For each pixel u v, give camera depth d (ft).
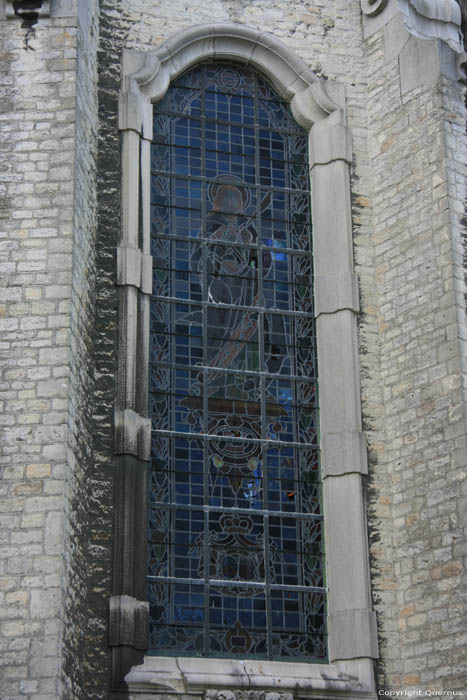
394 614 84.23
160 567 82.74
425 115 93.76
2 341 77.56
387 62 98.37
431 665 81.25
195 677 78.48
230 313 91.56
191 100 97.19
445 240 89.20
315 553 86.43
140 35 96.43
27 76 84.89
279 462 88.43
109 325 86.38
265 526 86.22
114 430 83.30
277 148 97.71
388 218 94.17
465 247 89.40
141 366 86.22
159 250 91.56
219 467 86.89
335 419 89.20
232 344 90.68
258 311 92.17
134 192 90.38
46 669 69.51
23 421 75.56
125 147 91.61
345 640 82.89
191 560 83.66
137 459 83.30
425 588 83.15
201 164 95.35
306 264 94.68
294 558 85.87
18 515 73.15
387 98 97.45
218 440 87.61
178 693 77.97
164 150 94.79
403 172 94.07
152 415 86.74
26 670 69.51
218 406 88.63
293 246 94.99
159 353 88.63
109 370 85.10
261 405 89.61
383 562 85.56
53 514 73.20
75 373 79.05
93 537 80.18
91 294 85.20
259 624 83.35
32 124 83.46
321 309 92.32
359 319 91.86
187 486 85.66
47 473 74.23
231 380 89.66
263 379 90.38
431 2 99.09
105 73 93.97
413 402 87.86
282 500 87.40
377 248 94.17
